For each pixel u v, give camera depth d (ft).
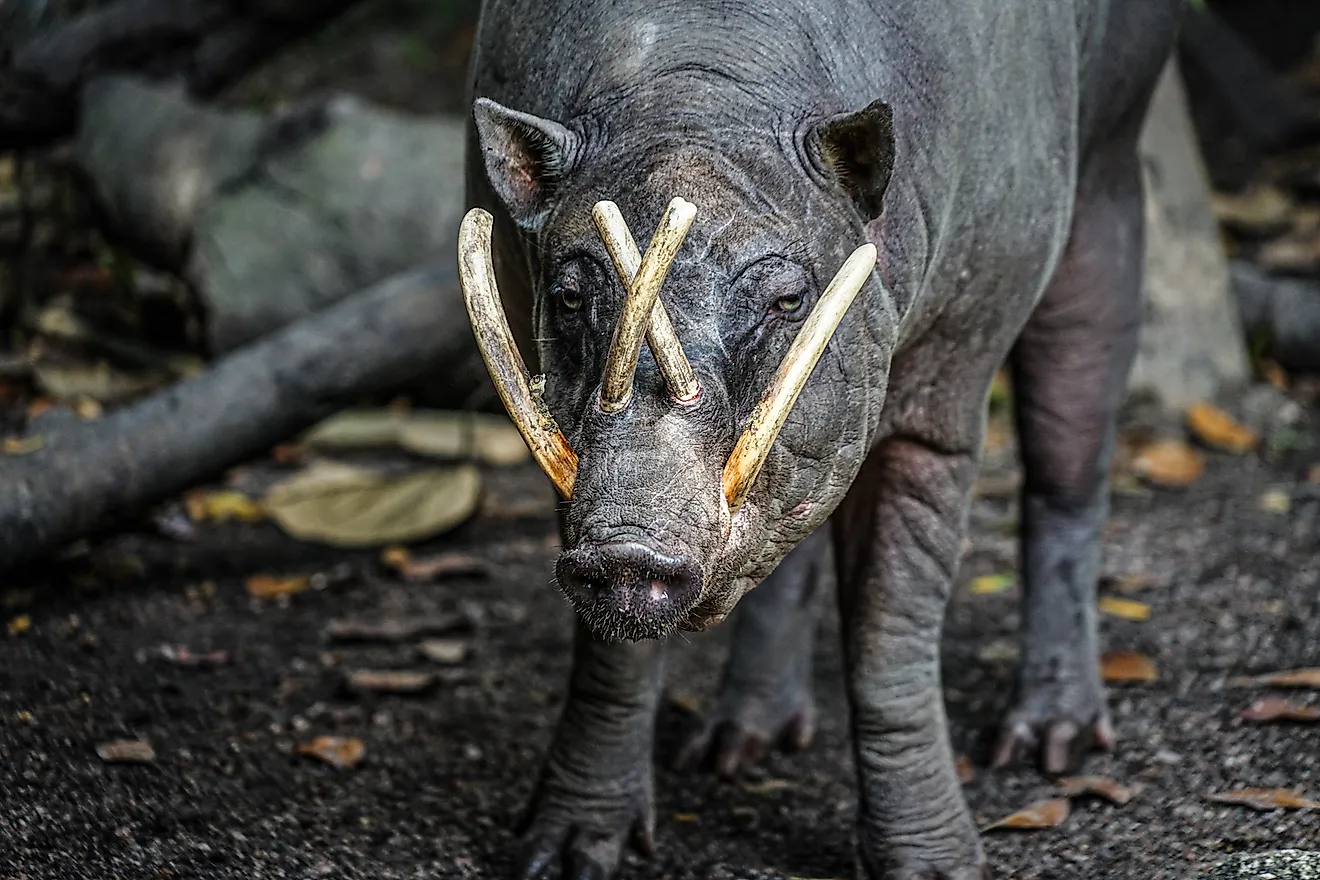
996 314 21.56
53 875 20.89
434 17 68.49
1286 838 22.24
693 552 15.60
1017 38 21.20
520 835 23.20
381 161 40.96
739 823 24.44
